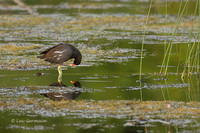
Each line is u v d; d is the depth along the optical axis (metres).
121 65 16.50
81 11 34.53
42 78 14.12
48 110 10.49
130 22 28.77
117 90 12.64
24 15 32.09
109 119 9.84
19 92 12.21
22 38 22.84
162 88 12.99
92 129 9.23
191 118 9.92
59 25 27.64
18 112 10.34
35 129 9.23
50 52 14.40
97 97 11.77
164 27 26.25
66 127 9.34
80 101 11.23
